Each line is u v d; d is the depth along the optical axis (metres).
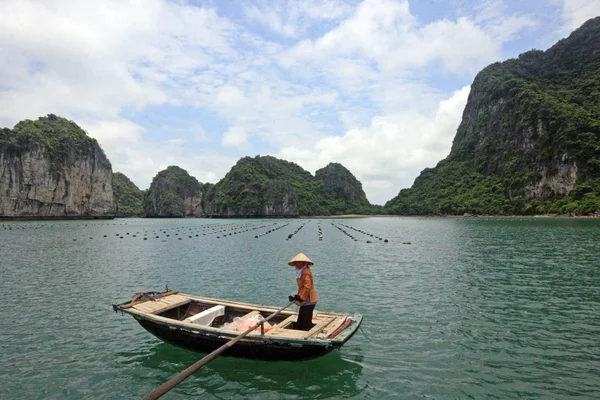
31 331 12.27
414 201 195.38
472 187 156.50
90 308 15.05
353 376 8.87
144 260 29.36
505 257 28.33
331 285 18.86
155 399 6.38
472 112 193.62
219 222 122.00
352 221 131.25
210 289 18.31
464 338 11.16
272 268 24.97
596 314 13.50
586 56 153.00
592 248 33.22
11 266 26.28
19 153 114.69
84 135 143.38
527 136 134.75
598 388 8.15
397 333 11.64
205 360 7.48
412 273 22.22
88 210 141.50
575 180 111.81
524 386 8.27
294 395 8.09
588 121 115.88
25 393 8.29
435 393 8.04
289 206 186.38
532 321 12.70
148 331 11.14
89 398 8.08
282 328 9.73
